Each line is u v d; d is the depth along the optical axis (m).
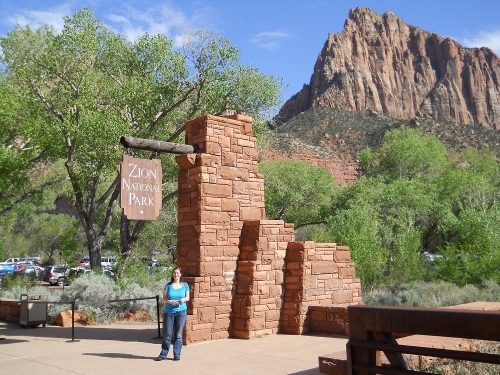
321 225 45.78
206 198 9.73
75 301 10.26
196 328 9.25
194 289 9.32
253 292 9.79
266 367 7.09
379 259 23.45
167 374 6.84
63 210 67.00
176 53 24.86
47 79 23.81
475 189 42.88
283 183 44.00
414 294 18.47
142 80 24.75
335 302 10.98
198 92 24.88
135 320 14.33
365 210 28.97
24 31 25.92
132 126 24.38
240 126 10.62
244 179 10.52
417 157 63.44
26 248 58.81
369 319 4.10
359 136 130.38
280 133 127.75
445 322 3.60
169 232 31.48
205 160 9.81
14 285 21.36
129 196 8.48
